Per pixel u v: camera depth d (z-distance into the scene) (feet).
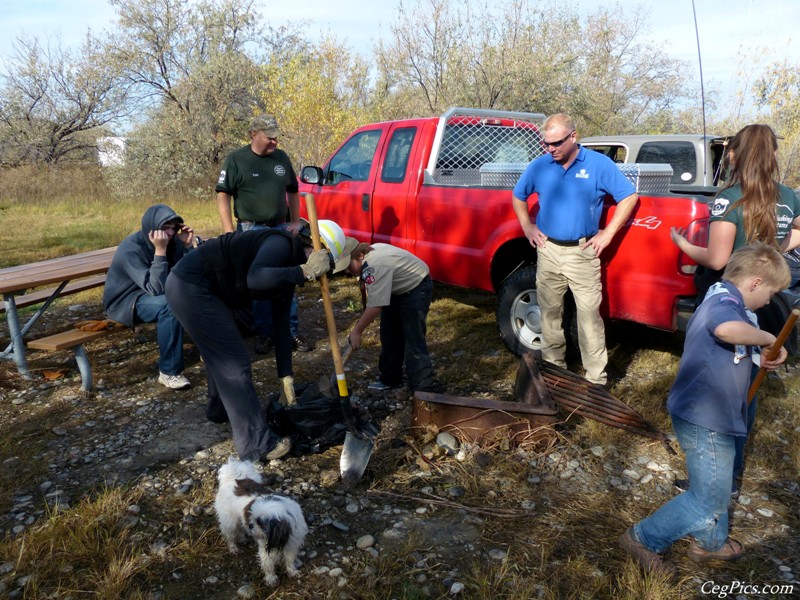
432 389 13.14
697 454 7.80
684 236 12.05
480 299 21.11
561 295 13.33
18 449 11.44
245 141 56.59
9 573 8.16
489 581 8.01
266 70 50.83
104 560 8.43
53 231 36.14
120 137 60.29
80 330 14.32
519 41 53.83
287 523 7.59
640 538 8.41
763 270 7.55
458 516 9.52
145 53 60.80
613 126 63.72
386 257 11.90
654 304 12.74
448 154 18.06
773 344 7.56
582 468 10.86
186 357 16.22
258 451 10.66
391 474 10.66
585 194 12.32
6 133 61.11
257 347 16.44
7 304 14.12
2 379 14.51
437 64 53.47
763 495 10.12
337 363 10.37
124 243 14.21
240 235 10.04
